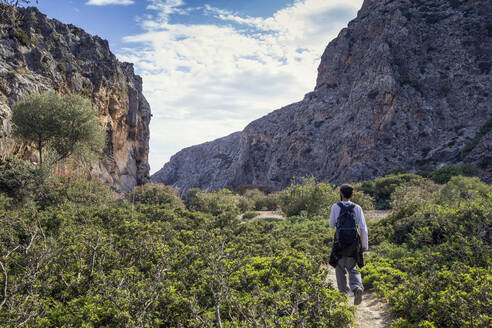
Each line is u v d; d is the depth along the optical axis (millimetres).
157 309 4254
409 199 15641
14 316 3586
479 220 6973
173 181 164000
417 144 51094
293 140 72750
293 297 4473
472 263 5867
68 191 14133
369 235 11047
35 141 20047
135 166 39531
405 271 6566
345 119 61656
